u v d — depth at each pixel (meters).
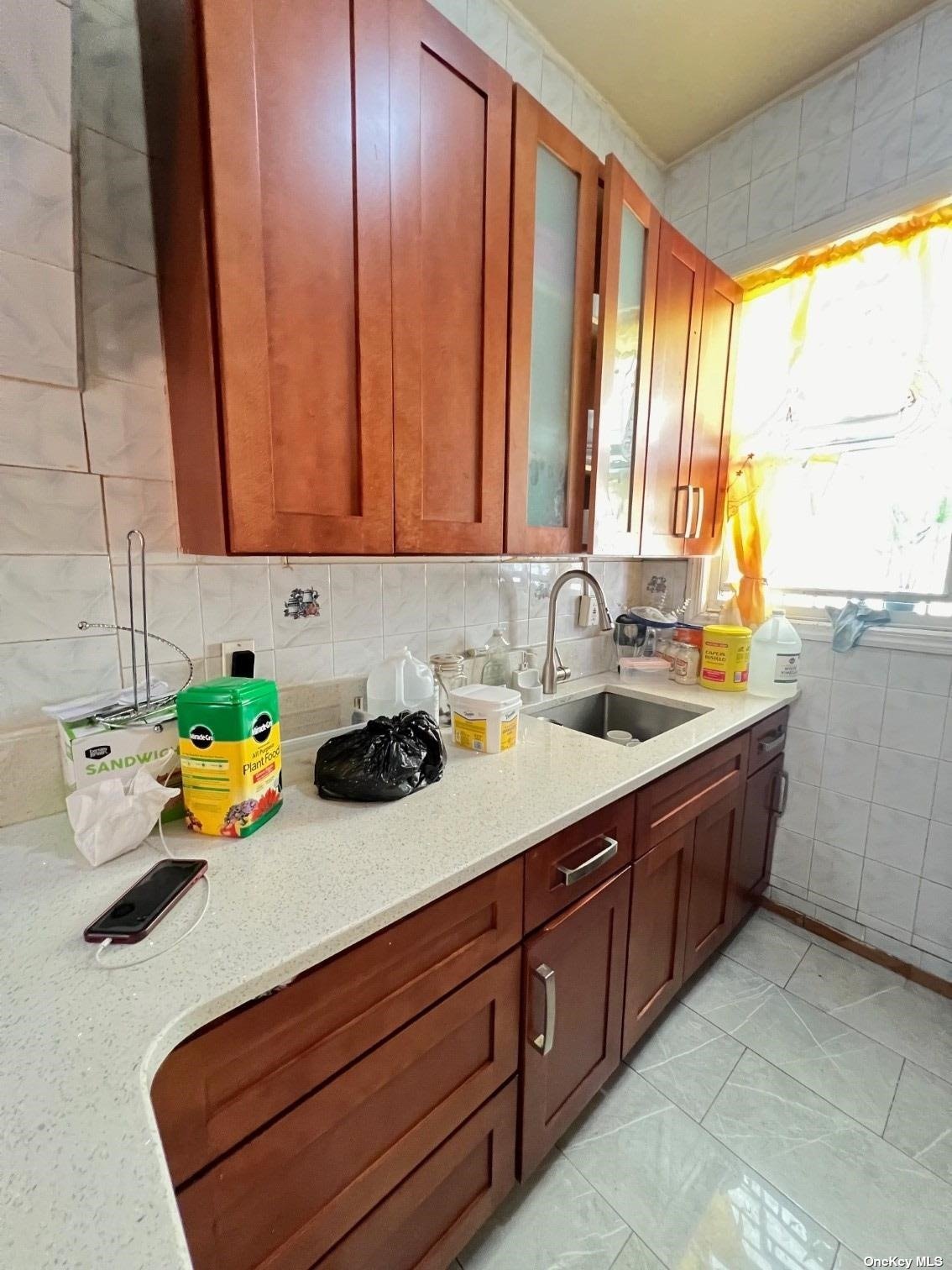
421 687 1.23
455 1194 0.86
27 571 0.82
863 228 1.52
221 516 0.75
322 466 0.81
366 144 0.79
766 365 1.77
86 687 0.89
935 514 1.51
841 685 1.70
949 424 1.46
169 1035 0.49
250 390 0.72
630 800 1.09
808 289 1.66
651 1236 0.99
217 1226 0.57
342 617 1.23
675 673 1.85
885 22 1.38
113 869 0.73
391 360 0.86
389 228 0.83
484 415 1.02
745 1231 0.99
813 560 1.74
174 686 0.98
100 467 0.87
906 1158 1.12
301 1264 0.65
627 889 1.13
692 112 1.69
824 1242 0.98
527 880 0.87
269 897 0.67
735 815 1.55
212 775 0.79
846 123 1.51
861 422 1.59
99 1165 0.38
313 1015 0.63
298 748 1.16
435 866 0.75
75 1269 0.31
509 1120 0.93
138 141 0.83
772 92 1.61
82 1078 0.44
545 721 1.43
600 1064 1.14
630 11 1.35
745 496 1.84
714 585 2.00
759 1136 1.17
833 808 1.75
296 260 0.74
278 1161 0.61
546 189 1.12
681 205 1.91
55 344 0.78
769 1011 1.49
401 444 0.89
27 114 0.64
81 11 0.76
